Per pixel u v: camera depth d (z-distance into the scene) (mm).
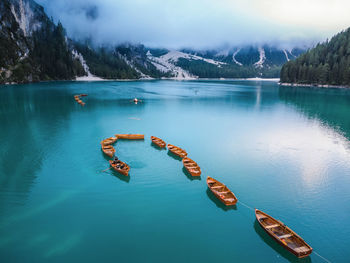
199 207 29156
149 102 115812
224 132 62281
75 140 52062
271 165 42125
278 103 117750
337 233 25500
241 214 28156
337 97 142375
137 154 44750
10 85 180500
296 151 49188
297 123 74188
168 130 63062
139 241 23422
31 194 30812
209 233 24875
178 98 134750
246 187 34500
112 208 28406
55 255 21438
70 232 24297
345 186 35375
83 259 21078
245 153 47562
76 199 29969
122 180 34875
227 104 113062
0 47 192125
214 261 21391
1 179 34438
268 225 25312
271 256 22203
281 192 33344
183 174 37344
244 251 22688
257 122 75000
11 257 21094
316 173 39438
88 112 85312
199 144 52406
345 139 57969
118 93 152500
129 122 71062
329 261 21984
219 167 40906
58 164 39562
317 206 30234
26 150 45531
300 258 22078
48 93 136500
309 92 174750
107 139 51125
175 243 23344
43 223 25500
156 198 30703
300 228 26141
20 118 72625
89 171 37312
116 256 21531
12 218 26141
